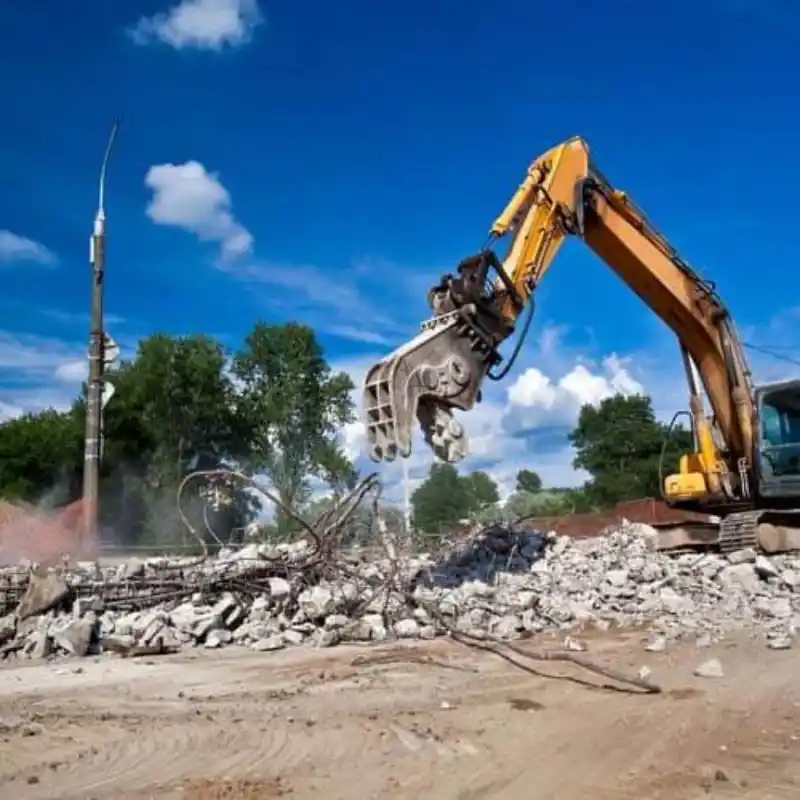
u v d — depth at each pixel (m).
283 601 13.56
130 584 13.65
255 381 59.47
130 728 7.97
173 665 11.23
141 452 56.28
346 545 16.14
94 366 19.41
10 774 6.66
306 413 58.91
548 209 15.73
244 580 13.92
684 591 15.44
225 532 51.31
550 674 10.23
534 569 16.83
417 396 13.36
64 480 54.41
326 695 9.29
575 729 7.78
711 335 18.09
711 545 18.36
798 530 17.22
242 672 10.66
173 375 55.41
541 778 6.46
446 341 13.84
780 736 7.51
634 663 10.78
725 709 8.42
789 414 17.69
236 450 58.31
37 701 9.16
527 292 15.21
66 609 13.25
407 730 7.77
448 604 13.66
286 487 56.28
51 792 6.25
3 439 53.50
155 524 54.50
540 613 14.21
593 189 16.62
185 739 7.58
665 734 7.59
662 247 17.67
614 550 18.19
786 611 13.78
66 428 54.62
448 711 8.49
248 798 6.07
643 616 14.26
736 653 11.30
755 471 17.86
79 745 7.43
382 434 13.12
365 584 14.20
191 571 14.52
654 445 60.19
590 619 14.16
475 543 17.83
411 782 6.39
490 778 6.46
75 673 10.80
